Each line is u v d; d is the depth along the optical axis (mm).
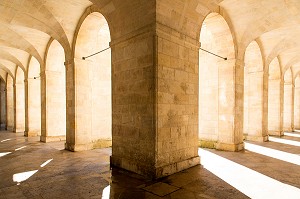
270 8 9281
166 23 6719
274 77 17797
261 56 13984
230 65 10695
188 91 7559
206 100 12438
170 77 6844
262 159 8703
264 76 14344
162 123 6523
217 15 9648
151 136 6375
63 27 10352
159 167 6359
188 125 7531
